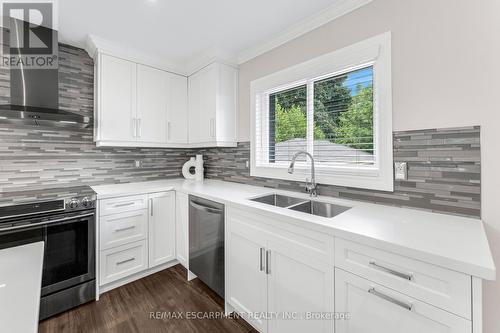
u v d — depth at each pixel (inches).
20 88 75.4
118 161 104.9
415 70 53.6
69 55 90.7
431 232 40.6
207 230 78.2
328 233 44.7
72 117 75.3
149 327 65.7
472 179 47.4
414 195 55.2
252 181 98.3
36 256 40.2
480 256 31.3
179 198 94.7
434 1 50.9
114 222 81.8
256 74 94.5
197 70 106.7
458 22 48.0
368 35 61.2
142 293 81.4
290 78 81.1
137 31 81.3
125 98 94.4
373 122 63.1
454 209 49.8
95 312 71.5
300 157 82.7
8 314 24.6
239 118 103.5
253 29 79.8
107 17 73.0
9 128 78.9
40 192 79.1
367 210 55.8
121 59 93.4
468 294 30.3
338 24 67.7
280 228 54.2
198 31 81.3
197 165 115.0
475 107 46.5
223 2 65.9
